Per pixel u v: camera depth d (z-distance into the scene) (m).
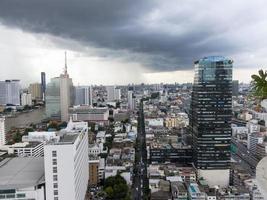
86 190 169.62
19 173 127.06
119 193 169.88
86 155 172.88
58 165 111.56
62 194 112.31
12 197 110.88
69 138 125.38
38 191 112.69
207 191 172.88
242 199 161.50
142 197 173.62
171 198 161.62
